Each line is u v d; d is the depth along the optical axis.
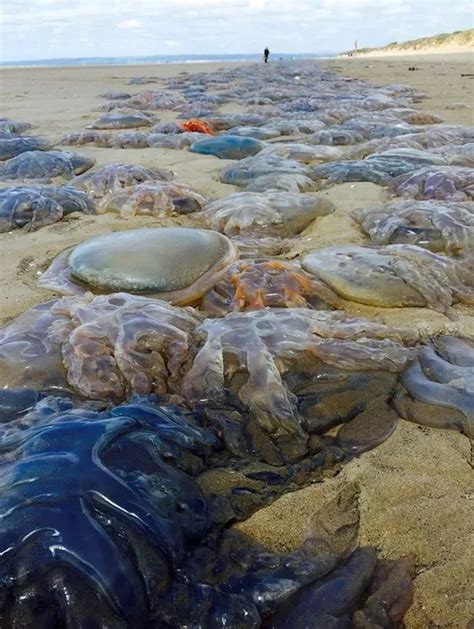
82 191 5.16
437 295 3.18
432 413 2.28
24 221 4.46
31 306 3.19
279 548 1.81
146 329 2.63
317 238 4.11
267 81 16.45
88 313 2.76
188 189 4.89
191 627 1.49
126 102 11.30
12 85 16.73
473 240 3.72
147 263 3.22
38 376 2.51
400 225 3.95
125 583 1.46
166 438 1.99
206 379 2.43
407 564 1.72
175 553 1.61
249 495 1.97
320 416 2.31
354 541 1.81
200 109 10.27
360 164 5.51
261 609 1.58
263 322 2.67
